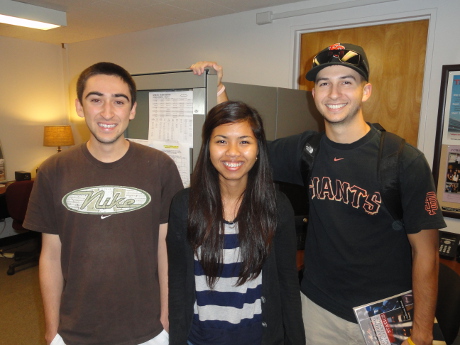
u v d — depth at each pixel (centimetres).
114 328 110
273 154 143
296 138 138
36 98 442
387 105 259
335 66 112
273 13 294
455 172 227
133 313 112
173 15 324
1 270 348
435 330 128
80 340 109
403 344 114
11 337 241
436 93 229
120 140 112
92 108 104
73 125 475
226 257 105
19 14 285
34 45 436
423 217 105
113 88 105
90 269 108
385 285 118
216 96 125
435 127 232
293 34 287
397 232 115
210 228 103
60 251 117
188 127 131
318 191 124
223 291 106
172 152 136
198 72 122
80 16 329
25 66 427
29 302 287
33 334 244
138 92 147
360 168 115
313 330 132
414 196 107
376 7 246
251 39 312
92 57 441
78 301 108
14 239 421
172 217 110
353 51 112
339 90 112
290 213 112
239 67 323
